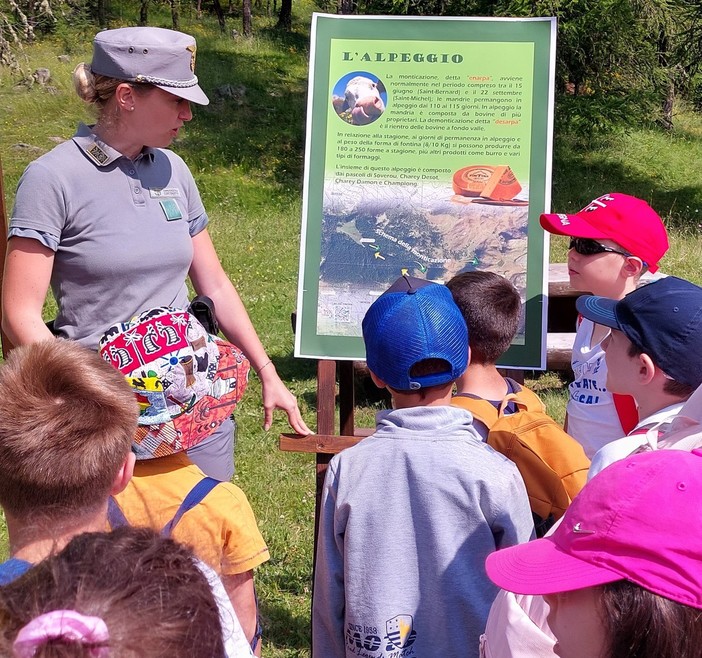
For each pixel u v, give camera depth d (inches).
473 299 94.3
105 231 95.2
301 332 118.6
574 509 49.5
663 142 748.6
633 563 44.8
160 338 79.2
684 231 475.8
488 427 90.7
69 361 60.6
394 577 77.8
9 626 37.5
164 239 98.9
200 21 1017.5
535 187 118.0
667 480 46.7
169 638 37.8
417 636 77.8
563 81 665.6
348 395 128.6
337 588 83.4
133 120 95.2
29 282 93.0
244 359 86.0
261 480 195.3
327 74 119.3
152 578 39.7
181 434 78.2
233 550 77.0
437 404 81.5
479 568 76.9
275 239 424.8
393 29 119.3
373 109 119.1
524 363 116.8
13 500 56.7
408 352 78.8
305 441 116.1
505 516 76.7
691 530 44.8
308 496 188.4
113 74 93.6
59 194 93.2
